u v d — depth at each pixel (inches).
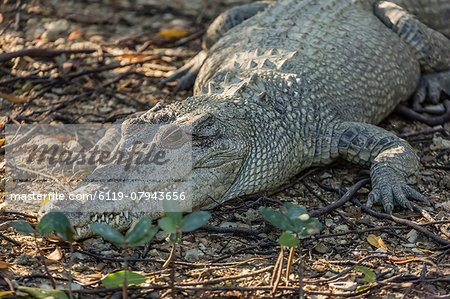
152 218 199.8
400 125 302.5
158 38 372.5
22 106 299.0
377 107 290.2
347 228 213.9
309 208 227.6
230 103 231.3
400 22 318.7
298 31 292.8
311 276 182.9
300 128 247.0
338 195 238.1
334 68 274.8
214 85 250.7
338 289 176.6
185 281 178.2
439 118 301.7
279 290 171.5
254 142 227.0
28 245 193.2
